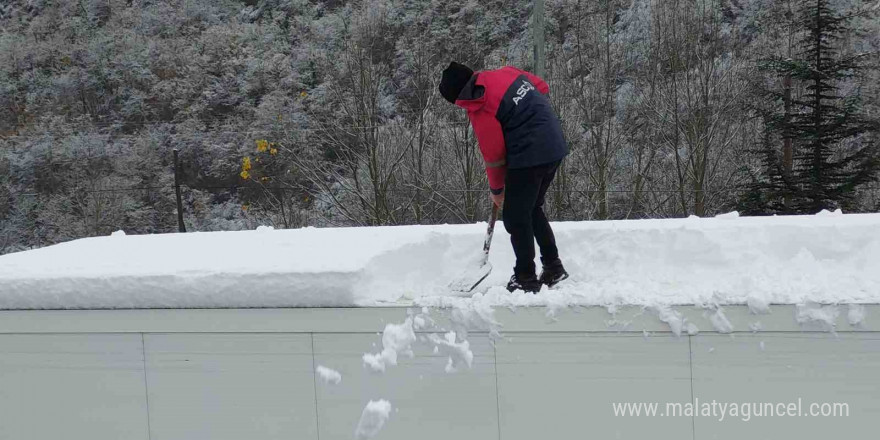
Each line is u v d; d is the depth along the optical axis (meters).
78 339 3.47
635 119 17.28
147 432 3.43
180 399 3.39
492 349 3.15
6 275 3.55
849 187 14.20
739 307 2.96
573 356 3.10
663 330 3.02
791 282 3.14
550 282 3.65
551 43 18.64
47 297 3.48
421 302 3.22
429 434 3.20
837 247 3.54
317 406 3.27
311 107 20.66
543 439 3.12
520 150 3.30
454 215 16.38
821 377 2.91
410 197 16.64
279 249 3.89
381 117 17.83
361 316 3.23
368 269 3.40
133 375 3.43
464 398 3.17
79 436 3.49
